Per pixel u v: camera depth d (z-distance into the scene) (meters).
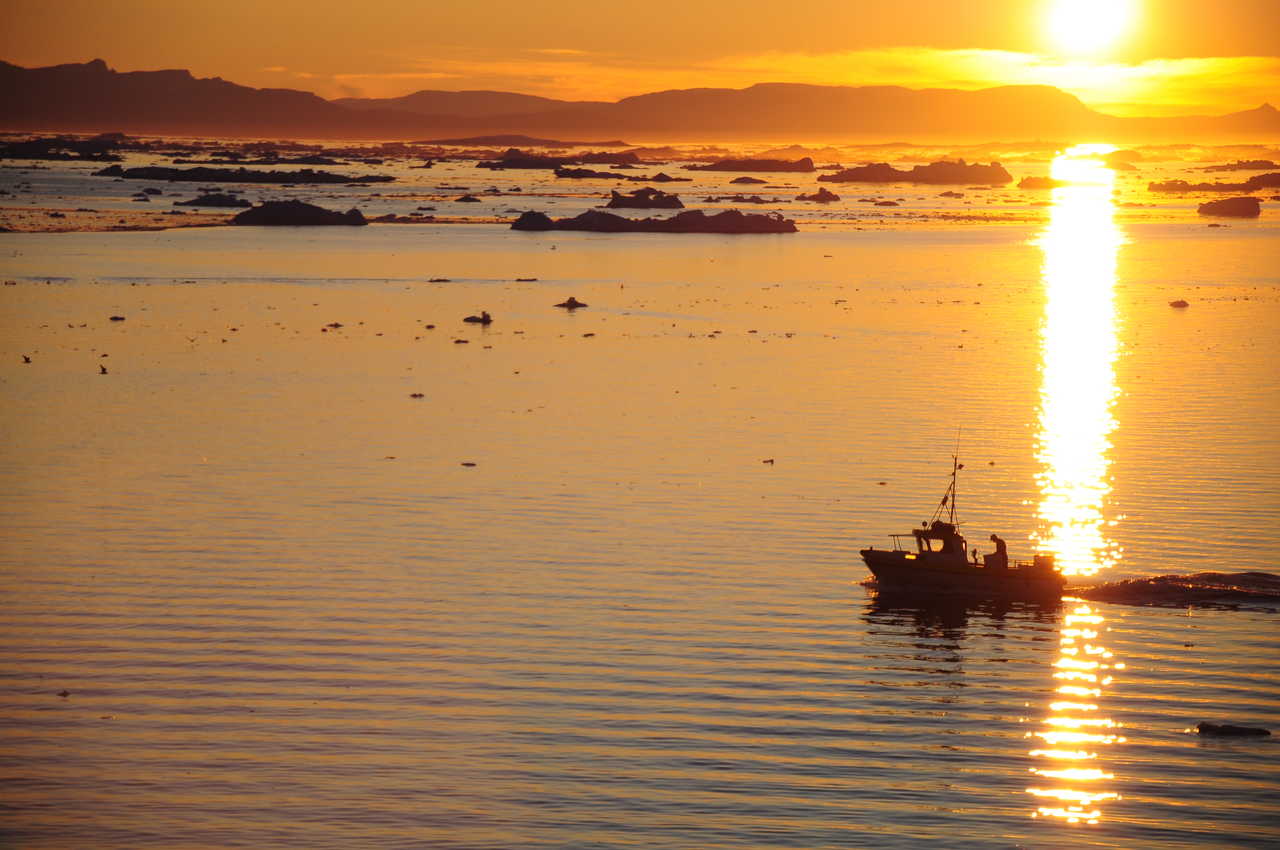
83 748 77.81
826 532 118.94
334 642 93.31
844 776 75.50
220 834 69.19
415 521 121.12
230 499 128.12
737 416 166.50
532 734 80.00
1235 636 95.94
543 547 114.12
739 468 140.12
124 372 195.75
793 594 103.88
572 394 180.75
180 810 71.38
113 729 80.19
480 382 189.50
